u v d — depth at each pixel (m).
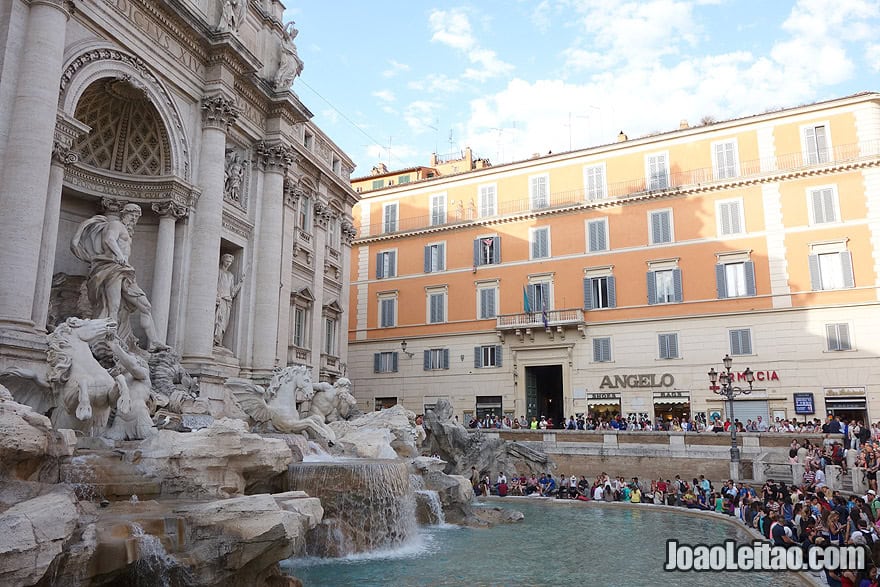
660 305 41.41
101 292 21.08
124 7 22.52
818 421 34.91
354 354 51.38
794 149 39.59
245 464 14.34
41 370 17.48
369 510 16.53
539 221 46.22
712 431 33.19
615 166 44.78
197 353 24.44
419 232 50.25
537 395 46.69
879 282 36.38
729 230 40.47
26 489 9.65
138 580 9.30
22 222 17.62
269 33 31.64
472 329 47.22
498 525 21.30
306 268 35.53
